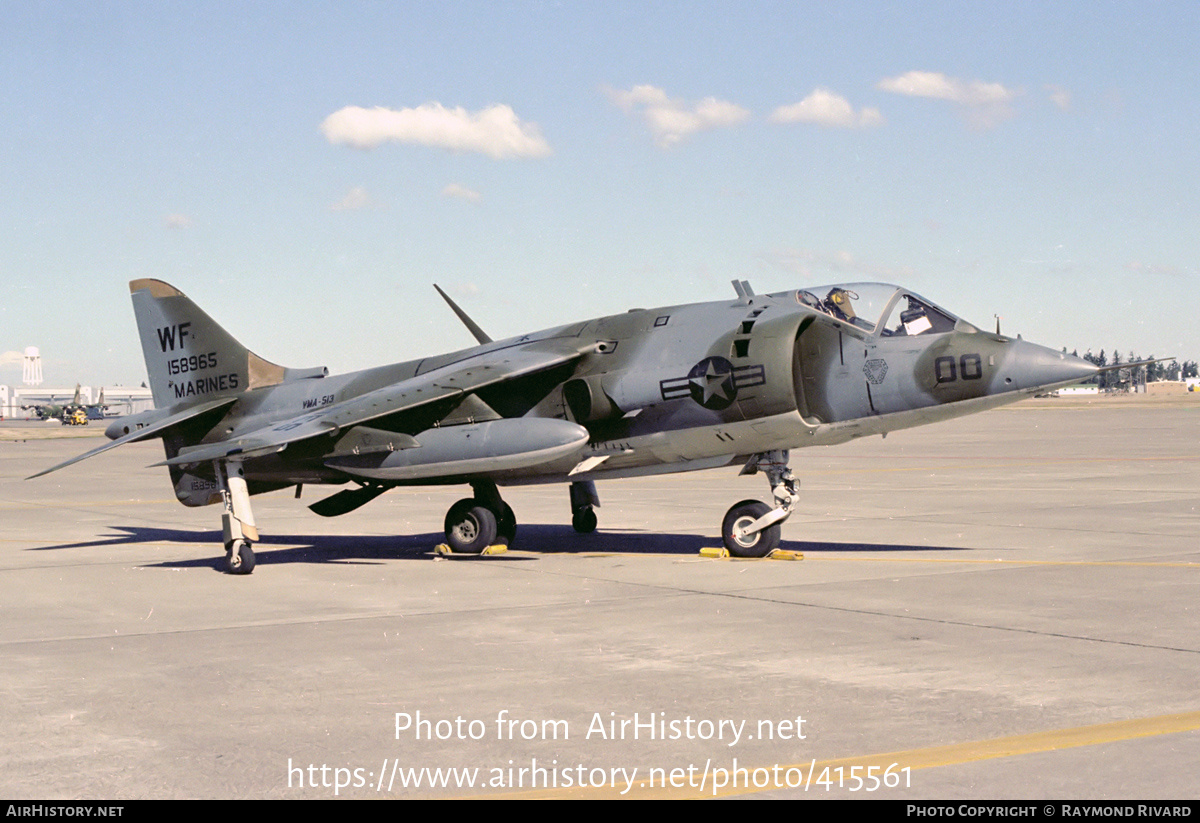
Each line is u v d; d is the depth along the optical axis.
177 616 10.52
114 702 7.09
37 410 152.38
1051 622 9.30
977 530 16.55
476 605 10.81
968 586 11.30
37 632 9.70
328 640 9.11
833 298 13.93
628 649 8.47
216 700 7.11
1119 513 18.66
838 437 13.84
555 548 15.74
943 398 13.02
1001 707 6.59
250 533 13.73
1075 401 151.50
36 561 15.27
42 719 6.69
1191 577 11.73
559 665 7.95
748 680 7.38
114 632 9.66
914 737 6.02
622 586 11.87
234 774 5.63
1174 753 5.67
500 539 15.46
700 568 13.20
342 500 16.19
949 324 13.35
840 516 19.02
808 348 13.80
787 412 13.43
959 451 41.38
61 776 5.62
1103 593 10.75
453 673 7.76
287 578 13.29
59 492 30.42
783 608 10.17
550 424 13.67
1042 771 5.42
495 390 15.11
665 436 14.30
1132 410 101.38
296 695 7.21
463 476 15.25
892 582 11.67
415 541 17.52
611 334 14.95
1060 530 16.38
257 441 13.70
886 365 13.29
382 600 11.31
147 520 21.95
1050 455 37.16
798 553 13.74
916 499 22.08
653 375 14.14
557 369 14.84
